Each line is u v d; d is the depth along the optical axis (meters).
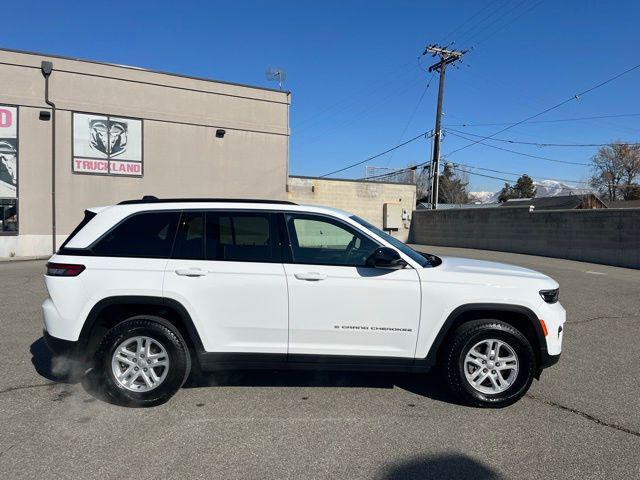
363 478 3.21
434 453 3.53
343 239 4.56
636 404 4.46
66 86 17.81
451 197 72.06
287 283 4.31
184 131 20.19
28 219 17.45
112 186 18.80
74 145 18.02
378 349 4.38
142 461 3.37
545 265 16.77
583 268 15.88
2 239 17.14
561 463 3.41
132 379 4.30
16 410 4.17
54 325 4.32
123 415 4.11
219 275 4.32
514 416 4.18
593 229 18.11
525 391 4.35
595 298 9.91
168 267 4.33
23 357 5.54
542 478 3.22
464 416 4.17
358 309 4.32
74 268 4.33
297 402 4.43
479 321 4.38
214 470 3.27
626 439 3.78
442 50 30.47
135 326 4.27
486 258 19.41
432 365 4.40
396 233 31.67
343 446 3.62
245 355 4.36
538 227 21.27
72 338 4.29
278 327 4.34
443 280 4.37
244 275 4.32
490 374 4.36
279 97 22.23
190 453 3.49
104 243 4.44
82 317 4.28
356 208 30.66
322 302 4.31
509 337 4.31
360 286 4.32
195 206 4.57
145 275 4.31
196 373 5.12
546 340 4.37
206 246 4.43
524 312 4.34
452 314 4.32
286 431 3.85
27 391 4.57
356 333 4.35
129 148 19.06
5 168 17.09
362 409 4.29
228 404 4.36
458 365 4.34
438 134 31.34
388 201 31.62
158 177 19.69
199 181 20.56
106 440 3.66
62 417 4.05
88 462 3.35
